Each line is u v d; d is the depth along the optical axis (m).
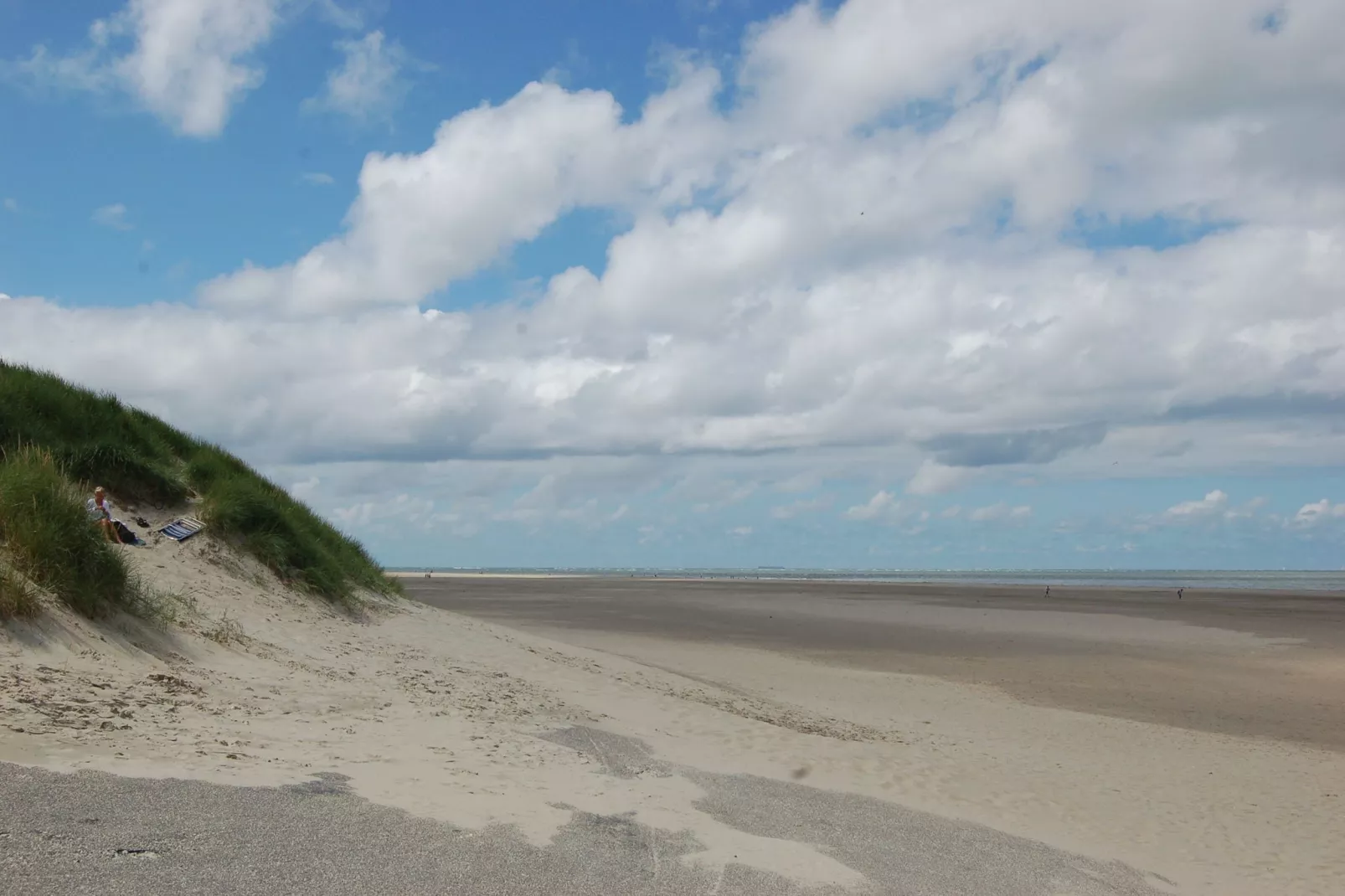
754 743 11.14
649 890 4.88
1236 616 37.97
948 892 5.80
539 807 6.13
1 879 3.70
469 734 8.49
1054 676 21.94
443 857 4.81
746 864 5.61
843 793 8.72
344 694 9.48
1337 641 29.48
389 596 18.14
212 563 13.53
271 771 5.90
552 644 18.53
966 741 13.87
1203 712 17.73
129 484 14.18
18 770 4.94
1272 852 9.27
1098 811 10.16
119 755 5.59
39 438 13.28
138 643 9.11
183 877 4.03
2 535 8.83
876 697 17.83
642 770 8.21
